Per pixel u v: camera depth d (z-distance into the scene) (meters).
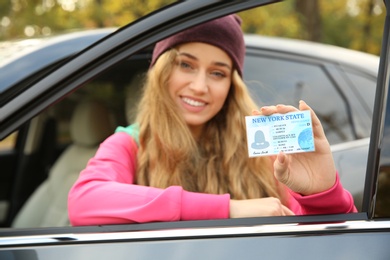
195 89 1.93
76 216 1.66
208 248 1.40
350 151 2.22
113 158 1.91
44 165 3.36
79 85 1.48
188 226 1.46
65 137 3.33
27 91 1.46
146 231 1.45
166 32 1.50
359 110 2.70
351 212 1.55
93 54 1.47
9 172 3.35
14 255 1.43
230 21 1.96
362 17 8.05
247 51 2.84
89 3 6.47
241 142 2.06
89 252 1.42
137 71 2.82
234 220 1.46
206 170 2.00
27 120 1.46
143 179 1.97
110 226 1.48
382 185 1.40
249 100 2.07
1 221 3.27
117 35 1.48
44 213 3.07
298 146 1.46
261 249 1.39
